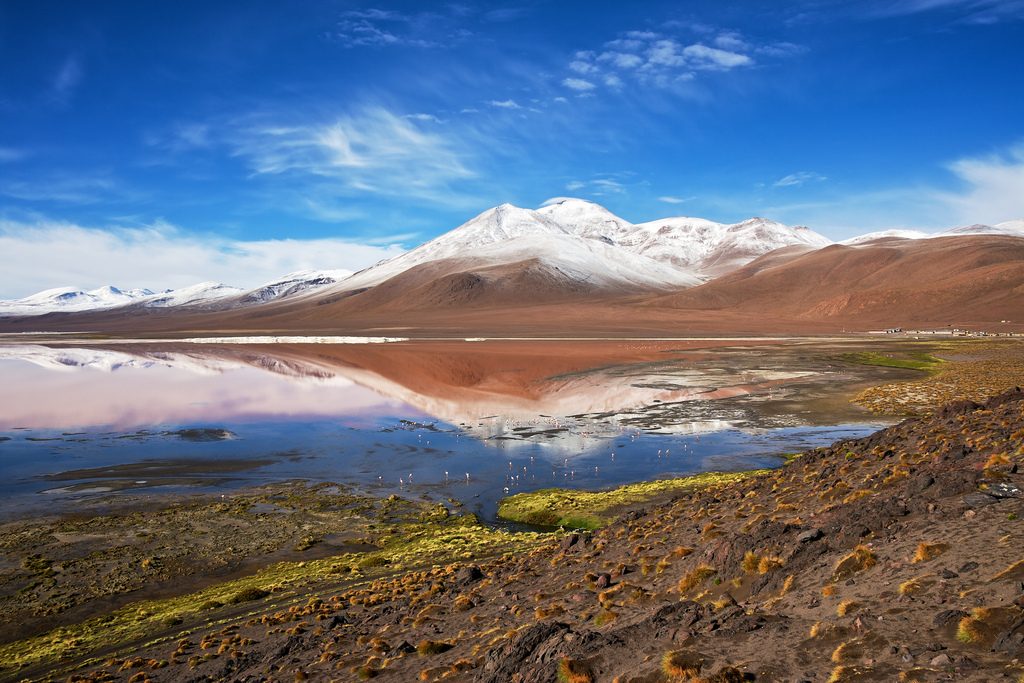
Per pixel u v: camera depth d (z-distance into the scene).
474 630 16.75
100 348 167.00
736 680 9.27
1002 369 76.38
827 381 75.44
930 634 9.26
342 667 15.96
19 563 28.97
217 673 17.09
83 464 45.94
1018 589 9.34
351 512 35.53
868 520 14.19
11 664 20.30
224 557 29.52
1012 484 14.18
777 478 25.42
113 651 20.58
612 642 11.85
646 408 62.16
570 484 39.25
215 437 54.25
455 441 51.22
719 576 14.78
